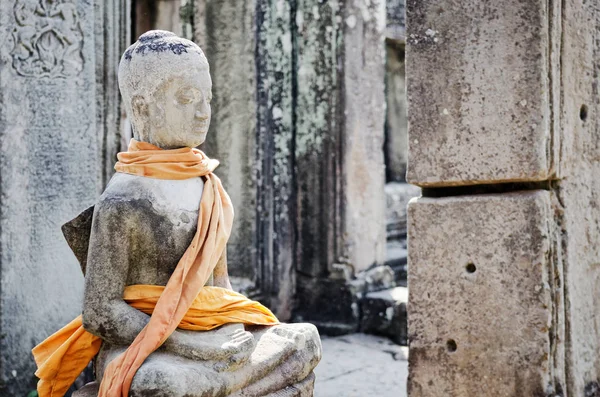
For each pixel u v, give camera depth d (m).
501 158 2.60
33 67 3.74
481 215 2.64
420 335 2.77
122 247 2.41
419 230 2.76
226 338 2.45
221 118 5.50
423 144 2.75
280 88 5.57
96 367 2.51
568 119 2.67
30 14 3.71
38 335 3.82
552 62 2.56
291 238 5.70
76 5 3.94
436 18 2.71
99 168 4.16
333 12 5.48
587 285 2.78
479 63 2.63
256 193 5.43
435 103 2.72
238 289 5.29
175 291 2.39
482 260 2.64
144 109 2.53
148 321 2.40
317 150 5.60
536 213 2.54
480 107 2.64
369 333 5.43
